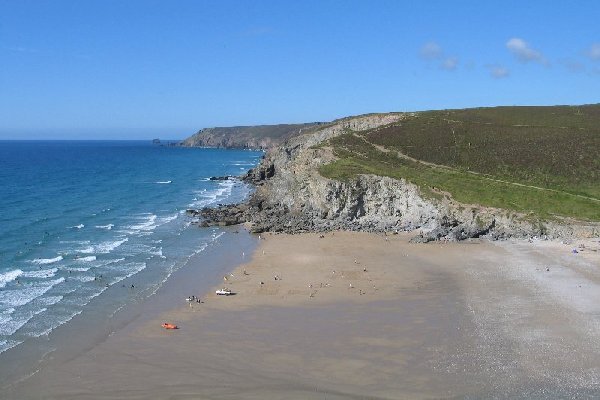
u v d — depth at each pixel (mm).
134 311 49156
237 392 34250
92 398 33562
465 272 61156
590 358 38219
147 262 66375
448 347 40594
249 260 68625
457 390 34156
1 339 41906
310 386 34969
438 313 47938
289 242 78562
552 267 61781
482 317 46594
